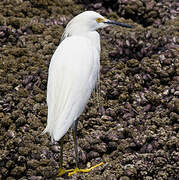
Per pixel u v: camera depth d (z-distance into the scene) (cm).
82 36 983
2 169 919
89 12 999
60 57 892
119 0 1509
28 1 1448
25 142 977
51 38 1290
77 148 927
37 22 1355
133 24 1434
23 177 916
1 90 1095
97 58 945
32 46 1259
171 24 1437
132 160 941
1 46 1262
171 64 1205
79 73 862
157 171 916
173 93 1122
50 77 891
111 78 1195
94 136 1030
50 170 933
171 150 958
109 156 991
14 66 1171
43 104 1093
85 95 877
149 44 1290
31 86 1133
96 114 1098
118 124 1073
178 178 902
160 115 1081
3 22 1314
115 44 1312
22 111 1056
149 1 1509
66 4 1510
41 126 1037
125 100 1148
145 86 1191
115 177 904
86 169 945
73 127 907
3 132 998
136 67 1223
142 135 1012
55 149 990
